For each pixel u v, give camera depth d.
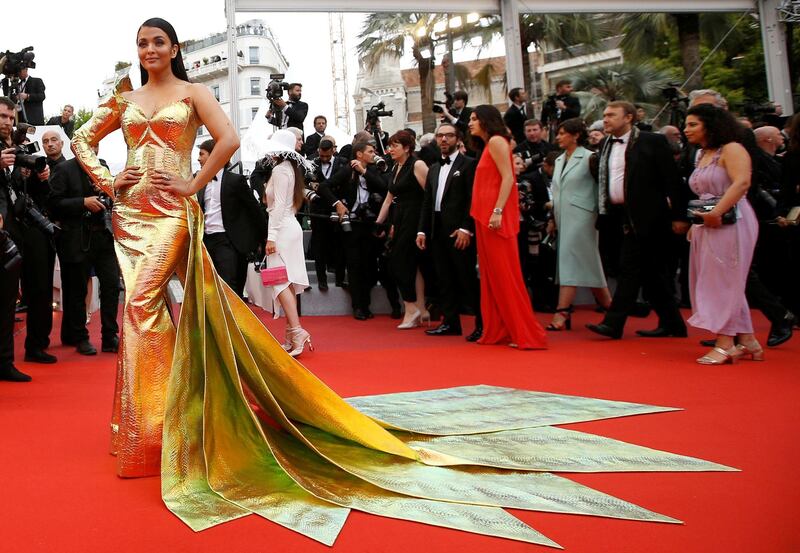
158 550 1.98
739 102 19.83
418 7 11.09
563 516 2.19
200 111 3.00
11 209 5.12
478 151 6.07
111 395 4.20
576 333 6.61
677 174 5.84
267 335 2.89
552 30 16.39
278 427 2.92
